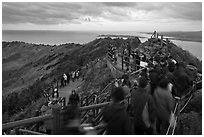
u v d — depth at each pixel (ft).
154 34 114.83
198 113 34.86
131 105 22.44
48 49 361.30
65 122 17.25
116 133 17.37
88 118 29.32
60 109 21.17
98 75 95.55
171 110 23.58
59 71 158.51
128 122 17.58
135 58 65.05
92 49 201.98
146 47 100.01
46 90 103.24
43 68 220.23
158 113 22.91
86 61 162.81
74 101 23.08
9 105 99.60
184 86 32.71
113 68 82.58
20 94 115.24
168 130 24.85
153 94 23.86
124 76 31.42
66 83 101.35
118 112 17.61
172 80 32.07
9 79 232.12
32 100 103.30
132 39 131.23
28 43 449.06
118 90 17.99
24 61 345.72
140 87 21.52
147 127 20.90
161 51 84.89
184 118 33.12
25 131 23.11
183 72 33.47
